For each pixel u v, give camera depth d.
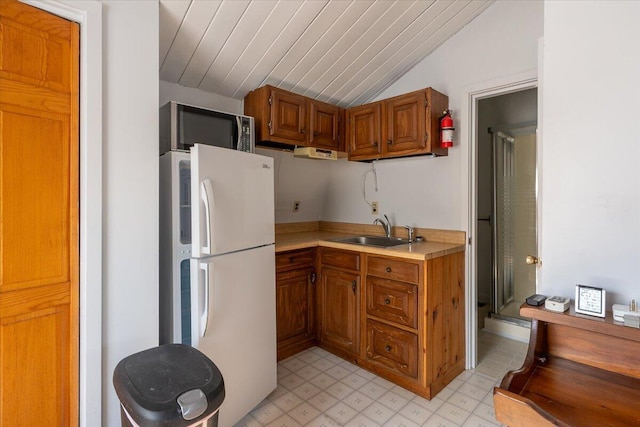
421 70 2.64
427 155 2.53
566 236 1.16
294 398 2.06
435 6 2.10
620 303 1.07
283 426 1.80
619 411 0.84
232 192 1.74
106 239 1.46
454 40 2.45
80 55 1.38
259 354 1.93
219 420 1.67
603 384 0.93
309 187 3.23
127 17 1.52
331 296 2.67
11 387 1.26
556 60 1.17
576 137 1.14
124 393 1.12
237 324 1.78
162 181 1.79
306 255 2.72
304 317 2.72
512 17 2.19
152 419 1.02
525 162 3.28
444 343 2.21
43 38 1.30
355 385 2.21
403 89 2.77
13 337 1.26
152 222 1.60
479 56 2.33
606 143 1.09
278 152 2.81
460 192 2.45
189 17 1.79
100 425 1.44
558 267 1.18
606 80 1.08
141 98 1.57
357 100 2.98
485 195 3.42
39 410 1.32
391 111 2.53
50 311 1.34
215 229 1.63
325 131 2.73
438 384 2.14
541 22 2.08
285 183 3.02
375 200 3.01
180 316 1.72
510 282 3.39
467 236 2.42
